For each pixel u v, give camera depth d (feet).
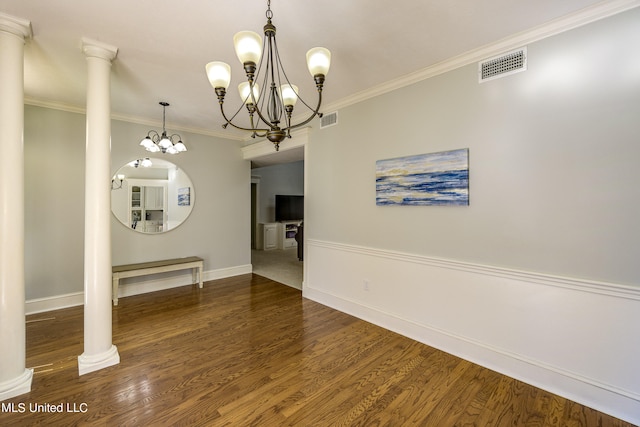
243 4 5.78
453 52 7.70
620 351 5.81
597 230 6.06
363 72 8.83
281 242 26.96
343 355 8.20
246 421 5.73
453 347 8.24
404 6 5.85
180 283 14.99
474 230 7.82
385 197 9.85
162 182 14.39
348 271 11.27
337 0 5.65
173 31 6.72
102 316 7.52
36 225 11.19
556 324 6.56
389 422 5.73
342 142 11.37
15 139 6.28
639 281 5.63
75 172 11.94
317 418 5.82
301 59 7.95
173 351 8.39
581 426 5.62
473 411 6.03
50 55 7.79
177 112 12.57
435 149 8.54
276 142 6.16
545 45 6.61
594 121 6.04
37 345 8.68
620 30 5.74
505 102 7.21
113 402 6.23
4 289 6.22
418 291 9.07
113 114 12.74
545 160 6.66
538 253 6.80
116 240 13.16
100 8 5.91
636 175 5.64
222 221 16.57
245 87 6.46
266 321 10.55
